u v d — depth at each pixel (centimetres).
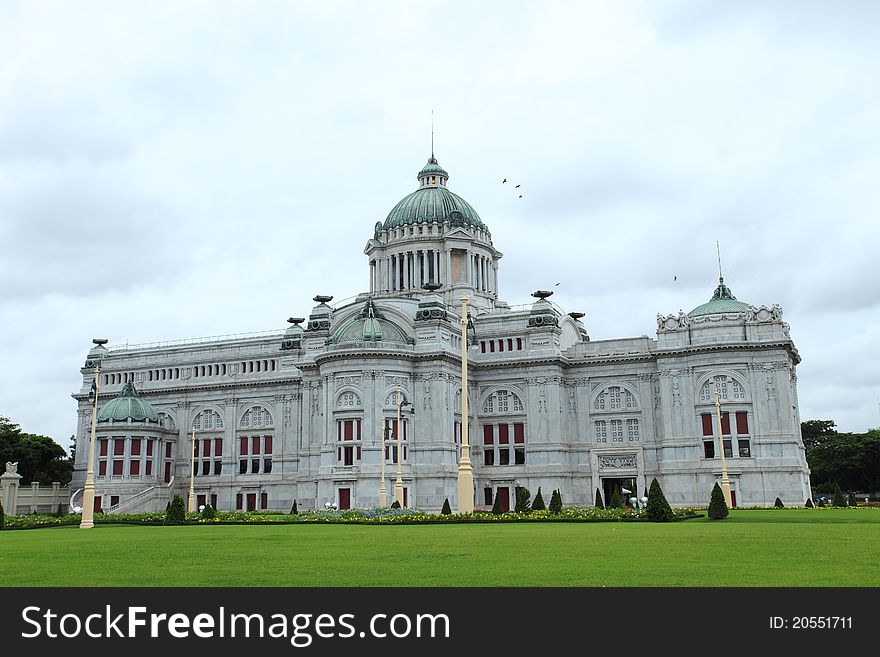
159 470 13175
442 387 11281
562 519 6072
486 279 13612
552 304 12606
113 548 3609
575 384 11888
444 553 3094
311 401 12300
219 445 13375
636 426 11450
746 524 5447
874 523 5591
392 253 13488
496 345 12100
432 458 11119
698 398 10856
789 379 10719
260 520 7044
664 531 4409
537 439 11550
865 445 15188
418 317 11581
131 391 13388
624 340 11712
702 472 10644
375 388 10981
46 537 4853
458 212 13500
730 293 11688
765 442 10450
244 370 13425
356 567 2667
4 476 11650
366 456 10775
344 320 12419
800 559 2761
